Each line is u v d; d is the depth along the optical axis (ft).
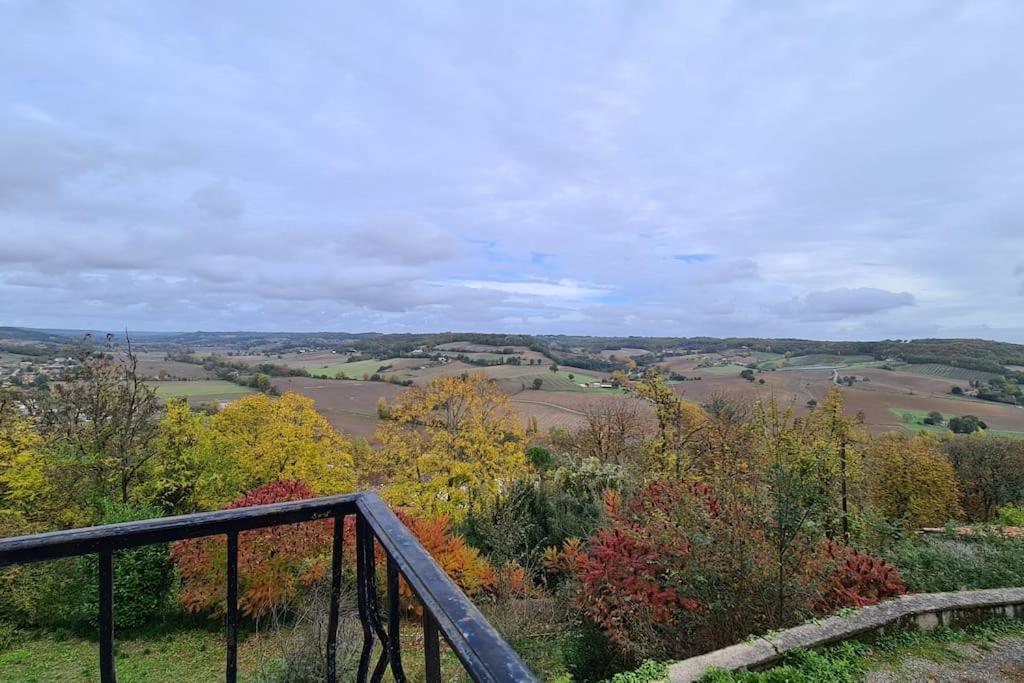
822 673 12.84
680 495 19.40
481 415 73.82
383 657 4.61
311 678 22.56
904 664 13.66
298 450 61.05
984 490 90.84
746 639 15.48
